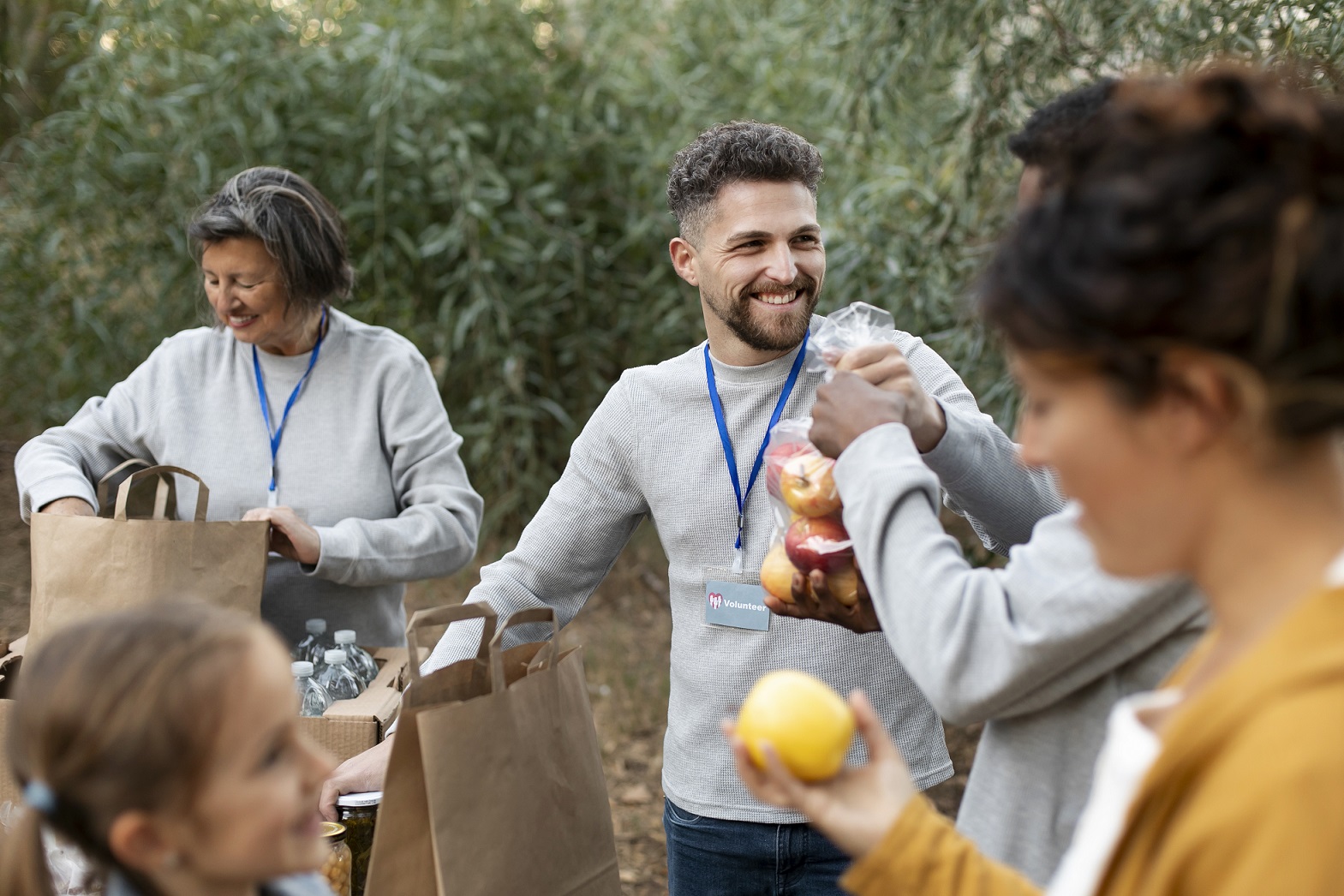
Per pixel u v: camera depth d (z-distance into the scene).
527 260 5.30
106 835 0.98
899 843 0.96
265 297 2.23
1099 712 1.11
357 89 5.24
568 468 1.99
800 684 1.02
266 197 2.20
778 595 1.54
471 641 1.90
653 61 5.61
